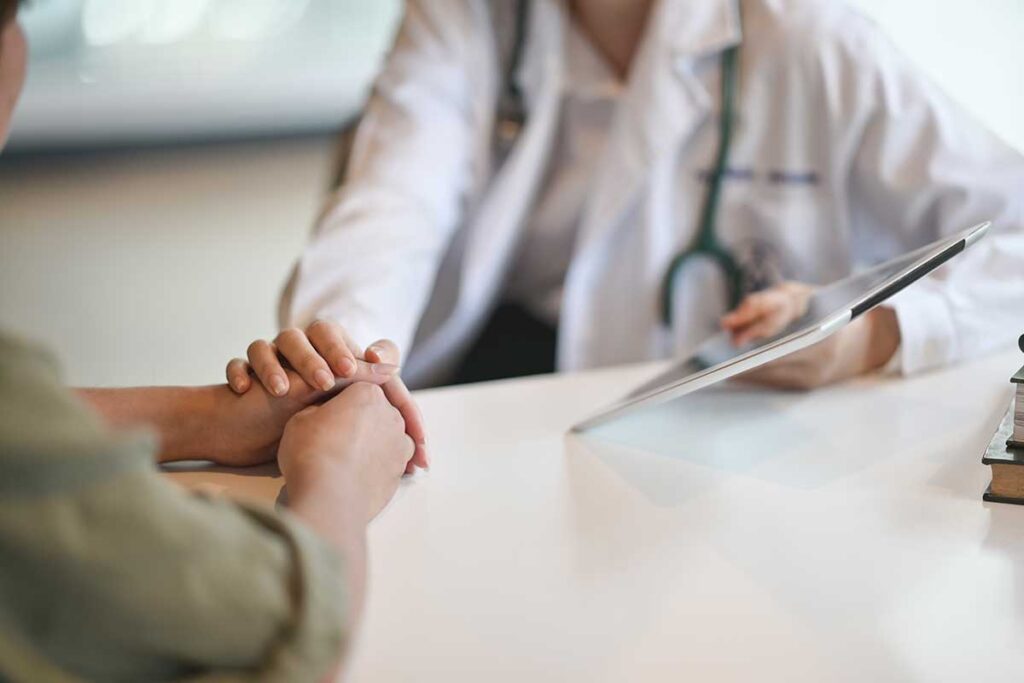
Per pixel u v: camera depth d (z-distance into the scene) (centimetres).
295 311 122
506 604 65
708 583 66
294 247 390
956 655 58
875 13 211
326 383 83
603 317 149
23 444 43
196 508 48
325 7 516
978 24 214
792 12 137
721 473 83
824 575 67
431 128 151
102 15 509
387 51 163
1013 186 127
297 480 68
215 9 516
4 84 60
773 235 142
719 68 140
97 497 44
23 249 401
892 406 97
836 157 138
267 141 532
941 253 79
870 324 105
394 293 127
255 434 85
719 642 60
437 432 94
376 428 78
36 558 43
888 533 72
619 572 68
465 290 147
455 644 61
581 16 149
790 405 98
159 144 529
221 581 46
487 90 155
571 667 58
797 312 102
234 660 47
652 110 140
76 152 521
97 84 515
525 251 159
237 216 432
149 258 384
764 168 142
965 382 103
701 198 144
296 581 49
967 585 65
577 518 76
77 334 317
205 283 356
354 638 58
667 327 147
